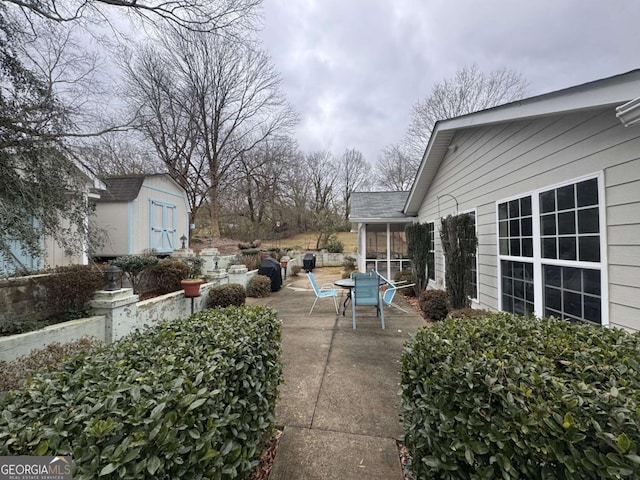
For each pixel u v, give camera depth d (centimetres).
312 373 316
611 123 260
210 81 1574
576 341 166
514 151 401
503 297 431
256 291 780
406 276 852
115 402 105
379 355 368
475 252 480
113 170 941
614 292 256
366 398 265
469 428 122
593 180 278
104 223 897
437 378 142
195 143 1627
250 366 179
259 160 1861
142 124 510
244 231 2055
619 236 252
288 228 2303
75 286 345
